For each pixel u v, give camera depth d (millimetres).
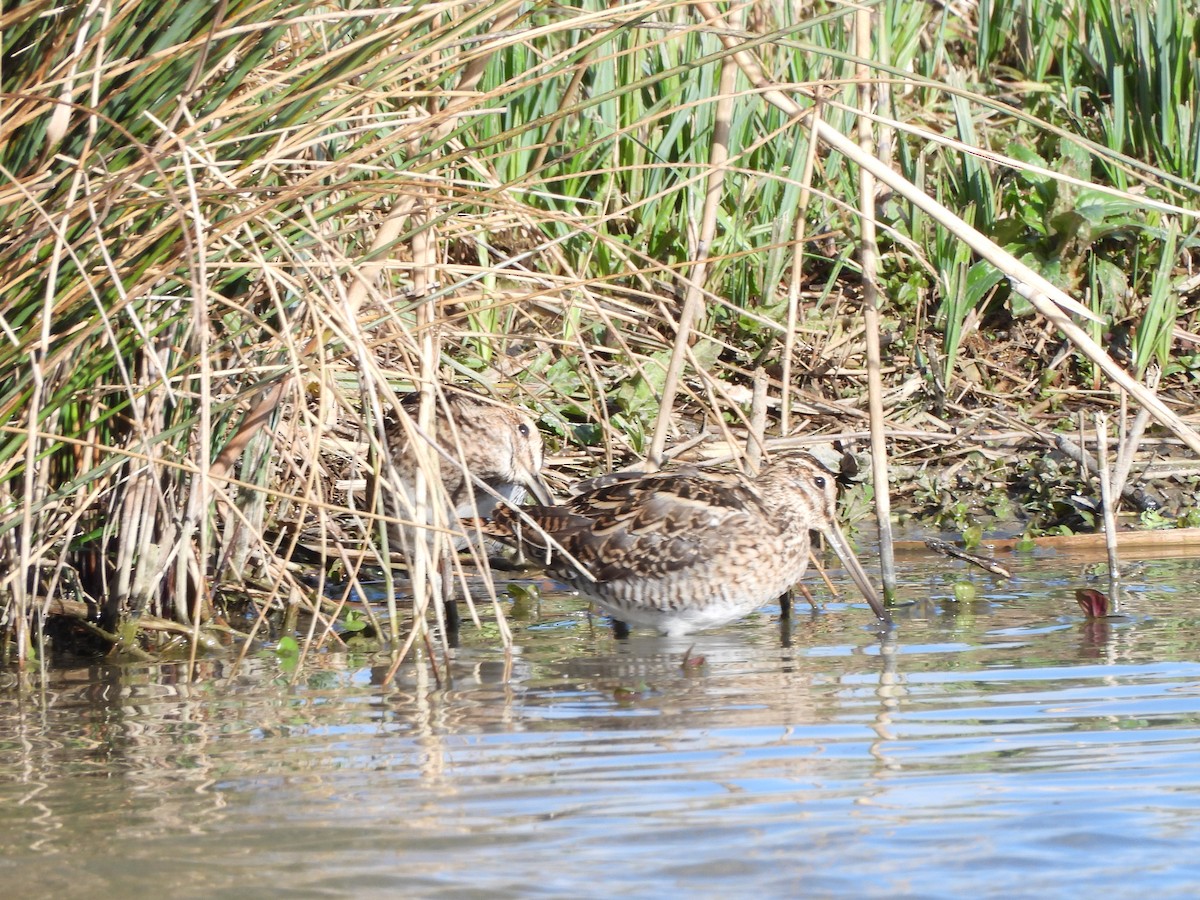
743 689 8633
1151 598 11117
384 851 5875
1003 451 15000
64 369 8766
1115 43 17750
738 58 10523
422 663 9492
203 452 7594
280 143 8320
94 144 8133
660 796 6500
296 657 9781
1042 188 16328
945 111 18578
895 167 17797
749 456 13023
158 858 5840
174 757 7273
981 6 18719
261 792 6660
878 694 8414
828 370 15805
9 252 7992
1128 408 15508
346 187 8500
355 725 7871
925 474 14727
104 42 7555
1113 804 6297
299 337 9805
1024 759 6980
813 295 16766
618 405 15188
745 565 10758
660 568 10664
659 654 9844
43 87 7395
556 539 11188
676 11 15625
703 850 5832
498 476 13047
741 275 15859
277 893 5477
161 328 8703
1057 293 9891
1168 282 15555
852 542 13633
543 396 14719
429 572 9453
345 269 8883
